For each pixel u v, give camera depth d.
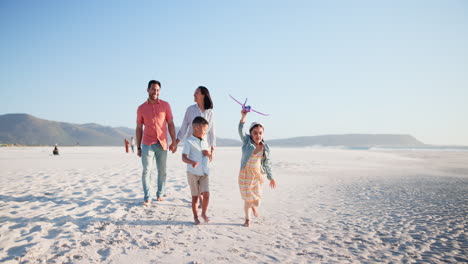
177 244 3.05
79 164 13.22
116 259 2.62
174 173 9.88
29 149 35.50
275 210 4.86
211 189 6.89
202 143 3.99
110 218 3.97
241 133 4.00
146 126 4.95
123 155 22.27
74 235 3.23
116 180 7.80
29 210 4.31
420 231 3.68
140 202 5.03
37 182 7.28
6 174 9.04
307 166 14.64
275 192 6.80
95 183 7.19
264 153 3.99
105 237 3.21
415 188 7.57
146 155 4.90
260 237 3.37
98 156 20.45
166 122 5.21
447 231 3.69
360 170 12.95
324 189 7.30
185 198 5.54
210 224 3.87
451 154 30.72
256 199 3.87
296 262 2.63
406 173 11.74
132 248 2.90
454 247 3.09
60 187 6.50
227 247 3.00
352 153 30.81
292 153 29.91
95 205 4.71
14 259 2.56
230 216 4.35
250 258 2.71
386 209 5.01
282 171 12.18
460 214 4.64
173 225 3.76
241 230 3.63
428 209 5.02
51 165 12.56
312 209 4.97
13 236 3.15
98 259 2.62
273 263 2.60
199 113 4.76
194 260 2.63
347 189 7.32
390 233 3.59
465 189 7.42
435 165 16.62
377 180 9.30
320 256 2.79
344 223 4.05
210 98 4.84
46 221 3.73
